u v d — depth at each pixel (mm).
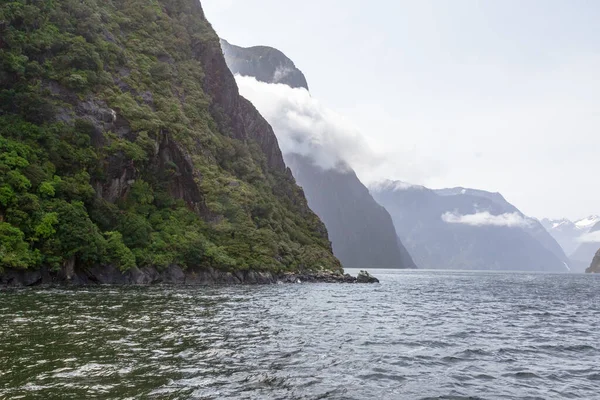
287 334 23297
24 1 74312
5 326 20891
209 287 59812
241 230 85500
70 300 33562
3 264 44688
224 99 126750
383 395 13711
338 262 114125
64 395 11859
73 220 54562
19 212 49406
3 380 12828
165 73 100500
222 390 13156
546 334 28438
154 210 76000
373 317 33375
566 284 129625
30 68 68500
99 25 89875
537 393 14836
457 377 16359
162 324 24000
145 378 13844
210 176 91000
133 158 73688
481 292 77188
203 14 139125
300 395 13156
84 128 68562
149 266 63500
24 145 58188
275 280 82062
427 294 66875
